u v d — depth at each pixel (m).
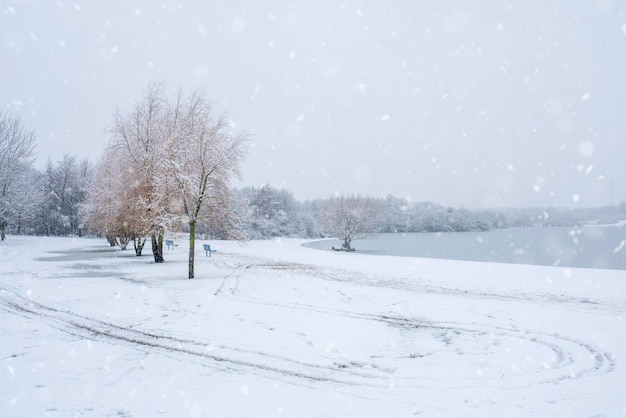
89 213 40.00
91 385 6.99
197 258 33.53
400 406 6.28
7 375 7.38
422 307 13.70
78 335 10.05
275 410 6.09
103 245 51.19
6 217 48.50
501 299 15.29
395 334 10.52
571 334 10.47
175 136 24.19
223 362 8.25
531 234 89.69
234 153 21.48
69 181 74.50
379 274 22.83
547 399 6.54
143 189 26.00
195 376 7.48
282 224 99.12
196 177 20.50
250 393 6.75
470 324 11.55
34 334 10.09
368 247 65.75
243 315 12.17
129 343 9.44
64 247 46.81
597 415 5.95
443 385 7.17
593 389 6.96
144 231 26.41
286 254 39.84
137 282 18.73
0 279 19.30
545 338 10.16
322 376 7.59
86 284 17.89
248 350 8.98
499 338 10.21
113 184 30.47
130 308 12.98
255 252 42.97
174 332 10.30
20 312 12.41
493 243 66.25
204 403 6.32
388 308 13.50
